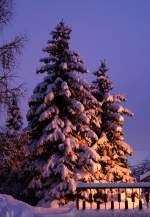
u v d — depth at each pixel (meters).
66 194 29.66
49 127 30.94
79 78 33.00
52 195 29.67
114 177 38.22
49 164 30.42
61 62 33.38
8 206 20.69
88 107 34.59
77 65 33.25
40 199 32.25
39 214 20.48
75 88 33.03
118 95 40.09
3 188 35.88
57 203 29.52
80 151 32.34
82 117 32.38
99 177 35.31
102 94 40.09
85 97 33.84
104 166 38.25
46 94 31.73
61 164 30.27
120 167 38.41
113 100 39.53
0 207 20.48
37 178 31.47
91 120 34.94
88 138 33.22
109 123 38.91
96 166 31.45
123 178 38.03
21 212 20.30
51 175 30.97
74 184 29.20
